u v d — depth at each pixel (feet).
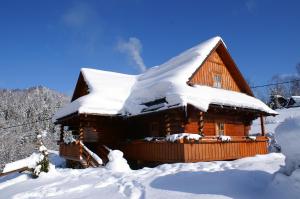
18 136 248.11
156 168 44.70
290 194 23.13
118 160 48.47
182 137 49.62
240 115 70.23
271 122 140.36
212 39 69.62
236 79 74.74
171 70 68.49
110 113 63.77
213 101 55.06
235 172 31.35
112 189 32.53
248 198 24.58
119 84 77.51
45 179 44.45
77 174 45.83
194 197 25.79
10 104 338.95
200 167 41.42
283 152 25.04
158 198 26.73
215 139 53.83
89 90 73.10
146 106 60.95
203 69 66.95
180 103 50.44
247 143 61.05
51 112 303.89
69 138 69.62
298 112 153.28
